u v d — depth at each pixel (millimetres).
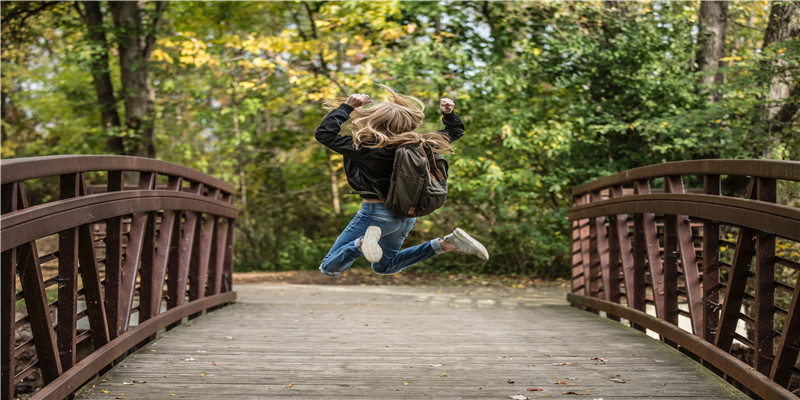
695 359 4473
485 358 4434
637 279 5754
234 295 7973
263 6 13250
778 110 9258
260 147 16062
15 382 2975
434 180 3459
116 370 3986
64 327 3465
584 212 7211
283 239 16734
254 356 4434
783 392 3076
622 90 10805
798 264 3221
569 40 10602
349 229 3572
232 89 13789
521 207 12234
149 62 13461
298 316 6680
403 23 12141
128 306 4418
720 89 9625
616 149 11102
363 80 10797
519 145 10430
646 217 5445
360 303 8438
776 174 3205
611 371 4066
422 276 13000
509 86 11352
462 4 12016
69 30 14828
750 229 3629
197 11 12938
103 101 14047
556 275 12680
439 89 10977
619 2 10992
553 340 5148
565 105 11469
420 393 3561
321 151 15445
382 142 3324
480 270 13273
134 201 4344
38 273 3066
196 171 5984
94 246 3781
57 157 3230
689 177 10570
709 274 4219
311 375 3924
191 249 5992
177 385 3666
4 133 18219
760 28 10906
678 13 10844
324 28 11266
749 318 3703
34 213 2939
